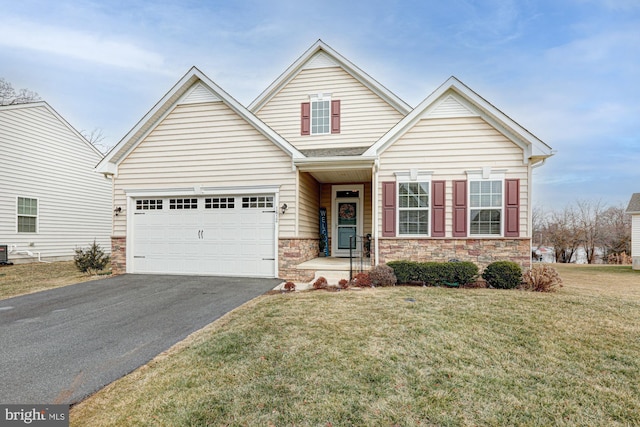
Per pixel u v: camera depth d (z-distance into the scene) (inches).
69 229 660.7
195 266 399.2
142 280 367.2
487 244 354.6
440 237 362.9
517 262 348.5
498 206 355.9
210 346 169.3
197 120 400.2
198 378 137.1
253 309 238.7
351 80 470.3
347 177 459.5
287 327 195.3
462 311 227.1
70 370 149.0
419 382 133.3
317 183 493.0
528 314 221.1
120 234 416.2
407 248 368.5
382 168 376.5
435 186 366.9
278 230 380.8
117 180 416.2
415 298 265.3
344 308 235.8
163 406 117.6
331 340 174.9
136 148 412.2
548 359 154.9
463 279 317.1
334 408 115.2
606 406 118.7
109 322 219.3
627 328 195.8
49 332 200.2
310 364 147.8
